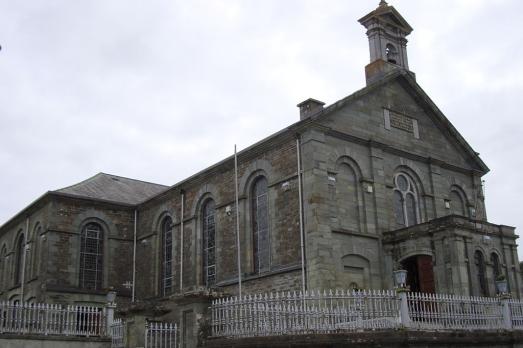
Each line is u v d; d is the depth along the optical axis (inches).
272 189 1189.7
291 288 1098.1
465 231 1047.0
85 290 1481.3
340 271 1079.0
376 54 1346.0
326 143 1140.5
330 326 698.8
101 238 1565.0
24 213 1632.6
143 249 1566.2
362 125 1218.0
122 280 1555.1
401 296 721.6
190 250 1389.0
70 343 877.8
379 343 667.4
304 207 1102.4
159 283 1486.2
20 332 848.3
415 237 1098.7
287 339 682.8
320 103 1227.9
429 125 1376.7
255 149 1240.8
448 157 1395.2
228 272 1266.0
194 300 759.1
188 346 749.3
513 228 1150.3
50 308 884.6
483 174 1469.0
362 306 734.5
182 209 1443.2
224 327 743.7
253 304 727.7
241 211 1254.9
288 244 1126.4
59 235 1488.7
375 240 1156.5
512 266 1123.3
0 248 1808.6
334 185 1126.4
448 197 1352.1
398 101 1320.1
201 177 1392.7
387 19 1396.4
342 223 1117.7
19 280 1643.7
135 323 818.2
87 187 1659.7
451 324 775.7
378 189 1195.9
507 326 843.4
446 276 1025.5
